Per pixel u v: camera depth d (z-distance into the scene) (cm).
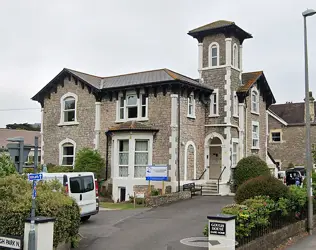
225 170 2484
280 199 1311
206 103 2608
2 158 1352
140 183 2331
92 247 1129
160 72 2572
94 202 1593
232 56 2627
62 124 2761
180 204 1995
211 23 2722
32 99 2920
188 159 2414
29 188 1096
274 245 1193
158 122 2370
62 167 2528
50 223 922
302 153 3791
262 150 2966
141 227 1419
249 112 2778
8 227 965
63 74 2764
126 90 2500
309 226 1478
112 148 2469
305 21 1516
